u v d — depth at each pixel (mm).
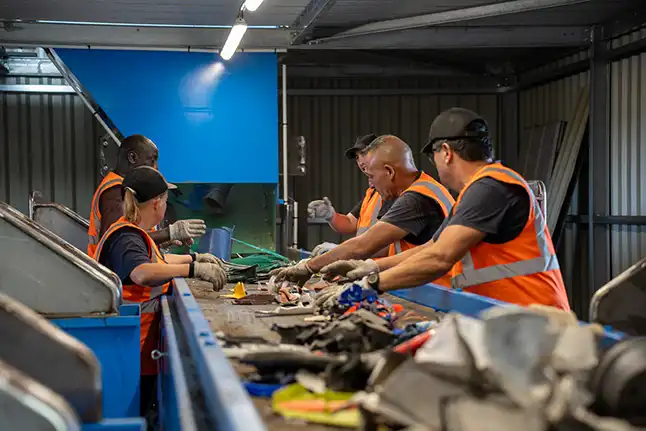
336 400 1268
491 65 9352
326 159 9336
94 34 6090
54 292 2512
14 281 2500
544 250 2537
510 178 2451
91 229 4559
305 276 3215
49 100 8664
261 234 6340
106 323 2496
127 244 3244
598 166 7188
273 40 6332
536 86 8789
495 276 2516
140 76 6203
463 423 926
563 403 935
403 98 9430
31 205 5879
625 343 1132
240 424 946
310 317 2359
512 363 978
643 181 6723
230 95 6309
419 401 1019
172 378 1628
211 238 4840
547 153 8117
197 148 6270
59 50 6098
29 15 5801
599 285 7246
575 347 1063
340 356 1442
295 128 9289
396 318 2230
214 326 2248
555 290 2537
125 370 2512
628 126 6898
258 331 2133
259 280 3930
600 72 7121
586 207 7746
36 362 1328
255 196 6367
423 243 3314
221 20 6012
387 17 6469
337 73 9148
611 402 1074
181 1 5375
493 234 2471
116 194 4418
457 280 2600
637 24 6535
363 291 2348
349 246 3215
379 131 9406
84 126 8711
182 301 2355
